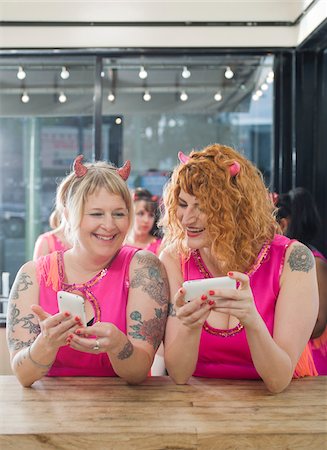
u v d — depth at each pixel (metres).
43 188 4.29
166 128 4.24
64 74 4.05
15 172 4.27
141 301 1.58
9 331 1.61
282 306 1.52
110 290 1.62
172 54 3.91
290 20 3.83
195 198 1.49
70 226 1.61
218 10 3.83
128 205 1.60
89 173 1.60
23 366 1.46
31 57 3.96
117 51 3.88
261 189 1.57
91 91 4.08
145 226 3.69
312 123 3.92
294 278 1.53
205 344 1.55
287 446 1.21
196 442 1.21
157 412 1.33
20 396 1.44
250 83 4.09
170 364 1.52
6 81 4.09
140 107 4.13
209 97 4.14
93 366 1.62
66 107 4.12
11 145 4.23
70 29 3.87
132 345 1.46
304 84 3.90
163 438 1.21
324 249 3.84
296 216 2.77
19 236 4.34
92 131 4.17
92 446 1.21
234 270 1.53
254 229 1.52
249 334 1.38
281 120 4.03
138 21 3.86
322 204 3.88
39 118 4.17
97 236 1.56
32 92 4.11
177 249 1.63
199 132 4.26
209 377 1.61
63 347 1.60
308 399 1.42
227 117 4.22
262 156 4.18
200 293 1.34
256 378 1.58
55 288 1.62
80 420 1.28
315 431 1.22
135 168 4.29
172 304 1.60
